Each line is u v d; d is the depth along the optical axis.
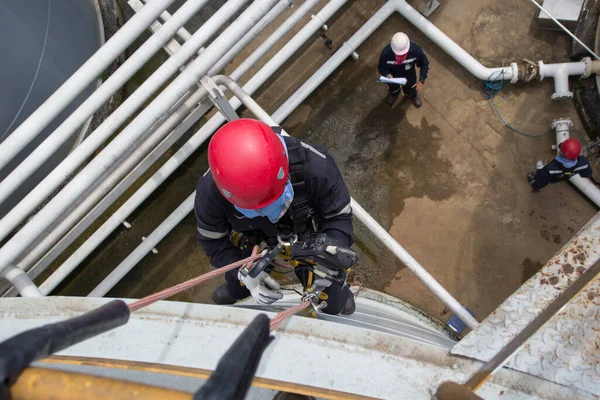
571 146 4.25
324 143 5.13
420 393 1.51
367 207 5.02
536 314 1.57
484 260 4.87
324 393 1.49
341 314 2.81
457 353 1.57
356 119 5.14
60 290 4.93
